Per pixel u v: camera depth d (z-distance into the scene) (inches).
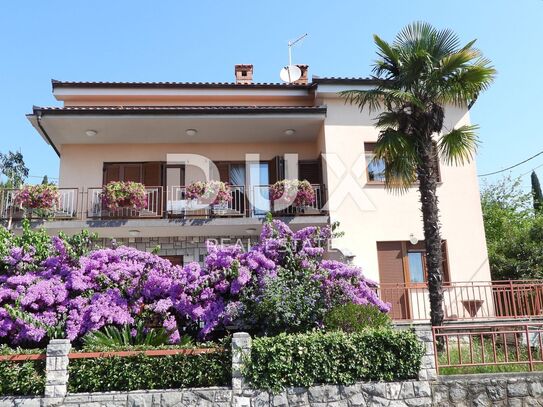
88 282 329.1
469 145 410.3
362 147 529.3
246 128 538.3
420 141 382.9
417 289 501.0
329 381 272.4
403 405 271.7
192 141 569.0
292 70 636.7
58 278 326.3
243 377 269.9
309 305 314.3
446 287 460.4
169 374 273.0
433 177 381.7
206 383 273.9
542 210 926.4
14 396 264.1
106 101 573.9
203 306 327.6
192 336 331.3
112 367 271.0
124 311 317.7
